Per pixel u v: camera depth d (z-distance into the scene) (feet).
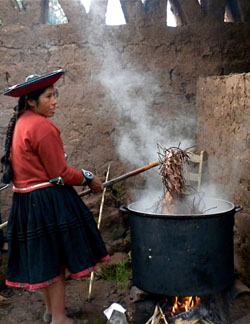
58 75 8.77
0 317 10.35
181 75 14.01
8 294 11.57
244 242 10.40
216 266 8.27
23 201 8.68
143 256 8.52
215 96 12.02
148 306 8.96
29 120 8.53
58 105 13.93
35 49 13.65
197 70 14.01
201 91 13.47
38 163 8.54
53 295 9.07
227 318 8.52
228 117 11.02
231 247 8.64
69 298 11.19
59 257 8.67
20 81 13.70
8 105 13.73
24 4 13.48
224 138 11.39
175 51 13.89
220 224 8.20
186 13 13.80
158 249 8.23
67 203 8.72
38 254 8.49
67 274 12.39
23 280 8.73
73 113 13.94
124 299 11.00
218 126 11.84
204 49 13.97
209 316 8.59
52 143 8.44
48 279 8.46
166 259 8.20
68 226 8.58
